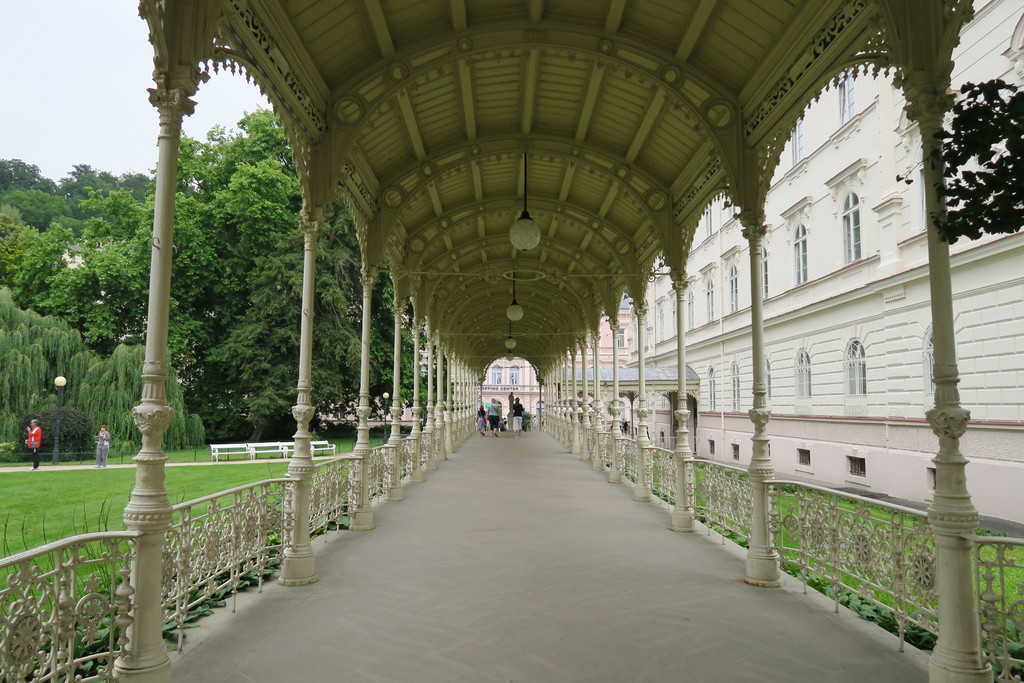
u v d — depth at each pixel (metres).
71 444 19.59
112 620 2.84
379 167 7.59
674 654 3.43
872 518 3.96
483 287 17.34
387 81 5.63
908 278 11.73
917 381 11.68
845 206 14.43
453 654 3.41
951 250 10.48
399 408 9.67
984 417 9.81
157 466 3.01
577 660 3.33
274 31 4.34
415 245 10.32
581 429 18.19
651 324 32.41
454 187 9.20
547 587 4.72
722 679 3.11
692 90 5.71
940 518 3.06
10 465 18.08
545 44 5.53
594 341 14.38
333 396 27.19
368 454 7.32
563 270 14.16
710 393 23.41
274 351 26.58
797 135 16.72
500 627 3.84
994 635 2.96
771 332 18.19
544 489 10.38
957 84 10.30
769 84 5.11
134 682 2.84
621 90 6.34
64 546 2.55
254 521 4.64
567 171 8.63
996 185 2.50
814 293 15.66
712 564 5.49
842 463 14.24
